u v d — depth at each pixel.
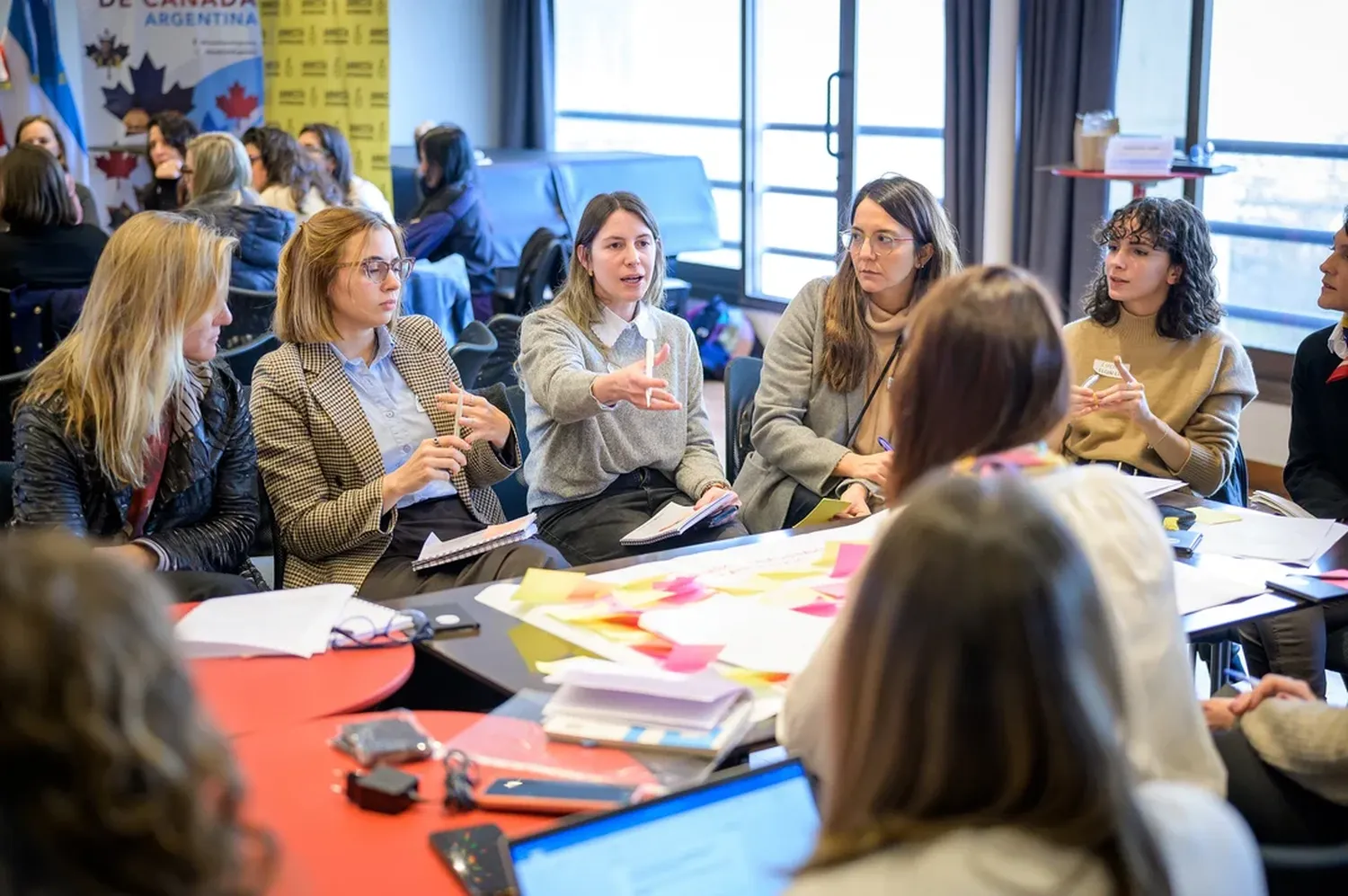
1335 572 2.18
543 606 2.05
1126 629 1.35
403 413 2.73
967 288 1.46
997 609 0.82
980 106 5.86
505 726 1.62
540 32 9.17
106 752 0.66
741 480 3.20
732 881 1.22
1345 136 4.89
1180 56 5.22
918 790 0.85
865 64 6.89
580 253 3.04
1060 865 0.82
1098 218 5.36
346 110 7.52
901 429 1.48
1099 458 3.03
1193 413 3.02
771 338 3.17
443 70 9.31
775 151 7.71
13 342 4.94
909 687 0.84
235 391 2.61
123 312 2.36
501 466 2.75
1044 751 0.82
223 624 1.92
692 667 1.80
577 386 2.84
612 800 1.43
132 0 7.17
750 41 7.61
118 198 7.37
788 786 1.30
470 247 6.34
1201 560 2.26
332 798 1.46
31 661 0.65
